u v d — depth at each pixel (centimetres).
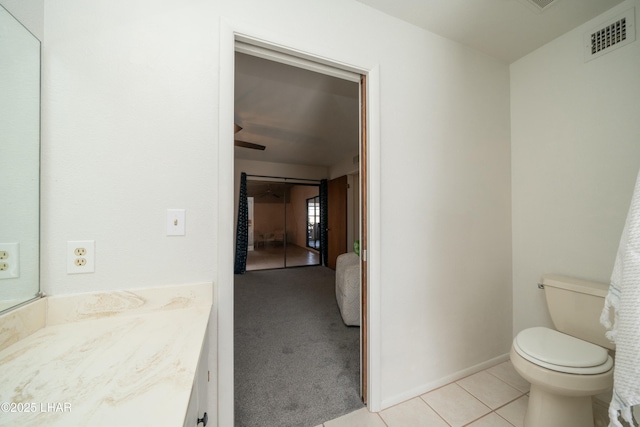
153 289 88
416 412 127
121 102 86
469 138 159
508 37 151
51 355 60
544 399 110
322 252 524
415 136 139
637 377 60
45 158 77
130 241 87
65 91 79
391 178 132
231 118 99
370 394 127
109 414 41
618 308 74
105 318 82
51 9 78
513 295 178
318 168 537
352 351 185
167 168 91
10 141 70
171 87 92
